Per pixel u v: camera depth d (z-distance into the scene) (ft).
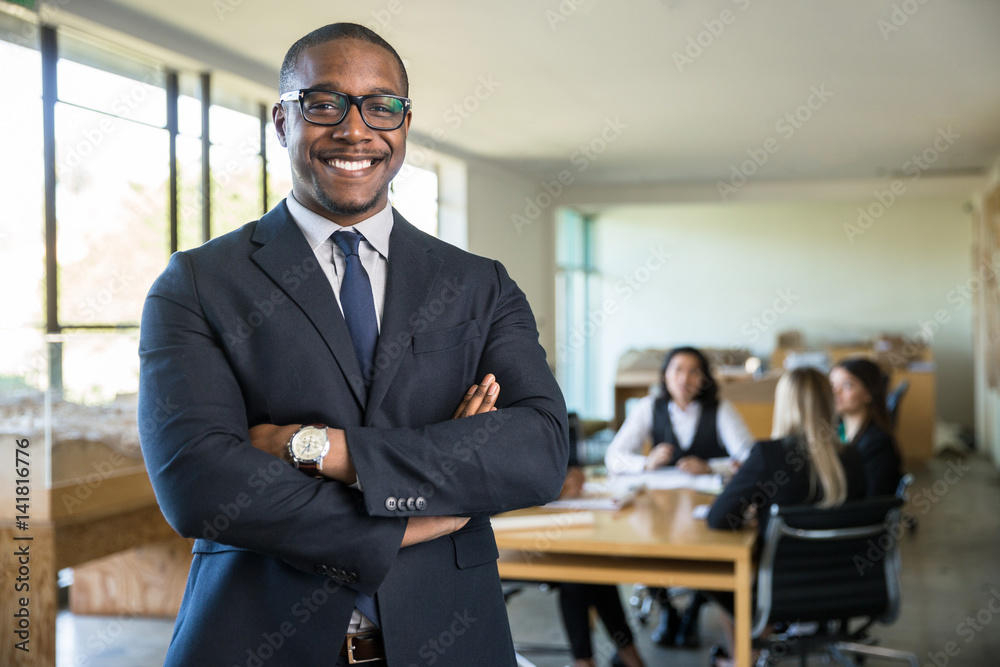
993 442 26.84
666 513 9.43
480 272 3.72
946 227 34.27
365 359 3.43
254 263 3.39
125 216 13.46
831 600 8.59
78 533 9.74
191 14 12.60
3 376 9.06
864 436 11.11
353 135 3.35
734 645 9.14
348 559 3.07
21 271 11.75
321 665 3.14
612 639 9.82
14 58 11.50
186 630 3.23
